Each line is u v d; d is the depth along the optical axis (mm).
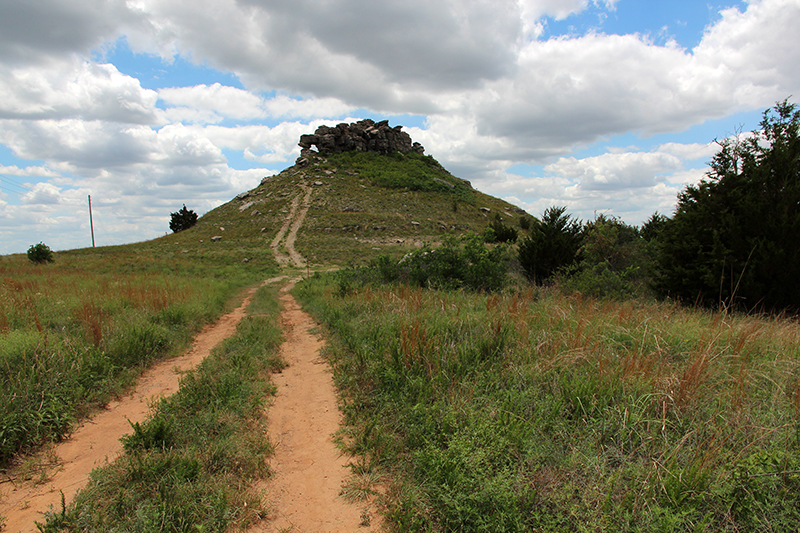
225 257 40688
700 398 3516
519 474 2633
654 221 19719
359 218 62750
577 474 2684
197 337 8984
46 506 2881
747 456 2670
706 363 3988
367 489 3016
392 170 93625
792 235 7965
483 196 94812
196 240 55531
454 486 2633
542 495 2527
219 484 2939
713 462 2592
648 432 3066
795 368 4129
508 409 3518
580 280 10164
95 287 12188
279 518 2760
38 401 4148
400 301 8422
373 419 3939
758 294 8188
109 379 5289
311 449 3730
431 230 60062
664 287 10031
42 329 6191
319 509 2854
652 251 13711
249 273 31344
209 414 4008
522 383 4059
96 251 44031
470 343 5180
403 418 3865
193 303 11250
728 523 2258
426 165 105625
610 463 2834
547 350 4688
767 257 7922
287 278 29188
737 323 6121
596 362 4273
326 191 76688
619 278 10289
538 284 13117
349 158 97562
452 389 4035
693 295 9297
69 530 2441
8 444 3498
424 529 2533
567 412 3482
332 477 3256
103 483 2941
